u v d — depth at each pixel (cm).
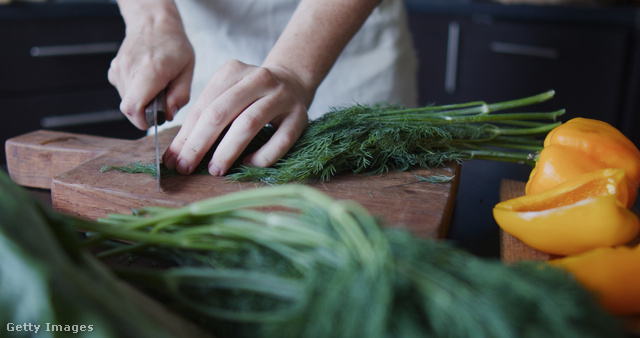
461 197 71
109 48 157
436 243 34
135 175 62
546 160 56
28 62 145
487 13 166
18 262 25
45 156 73
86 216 60
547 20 158
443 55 177
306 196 34
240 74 63
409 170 66
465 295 28
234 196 37
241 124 59
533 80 165
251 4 101
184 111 106
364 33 108
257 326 33
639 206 65
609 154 56
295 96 65
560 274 31
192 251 40
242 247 37
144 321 28
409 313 29
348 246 32
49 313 25
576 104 161
